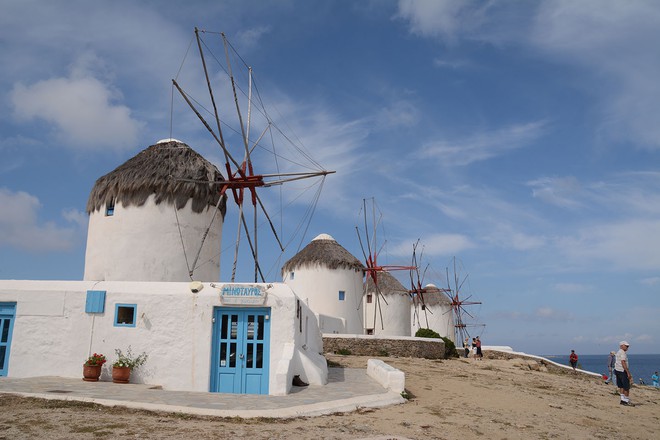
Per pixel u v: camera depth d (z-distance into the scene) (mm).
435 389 15508
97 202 19469
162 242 18812
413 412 11602
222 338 14219
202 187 19562
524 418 12211
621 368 16375
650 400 18844
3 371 14391
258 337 14195
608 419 13336
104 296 14492
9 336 14562
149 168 19250
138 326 14289
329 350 28422
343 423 9906
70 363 14281
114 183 19141
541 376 23953
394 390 13656
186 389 13781
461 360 29750
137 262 18594
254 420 9672
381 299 43719
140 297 14438
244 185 17516
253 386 13859
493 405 13555
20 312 14586
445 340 32062
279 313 14211
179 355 14039
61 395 10602
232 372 13977
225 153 16484
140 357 14055
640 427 12812
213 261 19953
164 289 14562
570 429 11523
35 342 14438
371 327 43250
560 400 15633
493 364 28781
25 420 8656
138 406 10047
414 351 29516
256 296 14195
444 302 53969
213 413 9922
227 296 14227
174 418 9516
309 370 14617
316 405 11078
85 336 14375
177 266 18875
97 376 13875
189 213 19359
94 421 8828
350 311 36281
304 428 9250
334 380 15891
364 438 8695
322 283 36125
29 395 10461
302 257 37375
